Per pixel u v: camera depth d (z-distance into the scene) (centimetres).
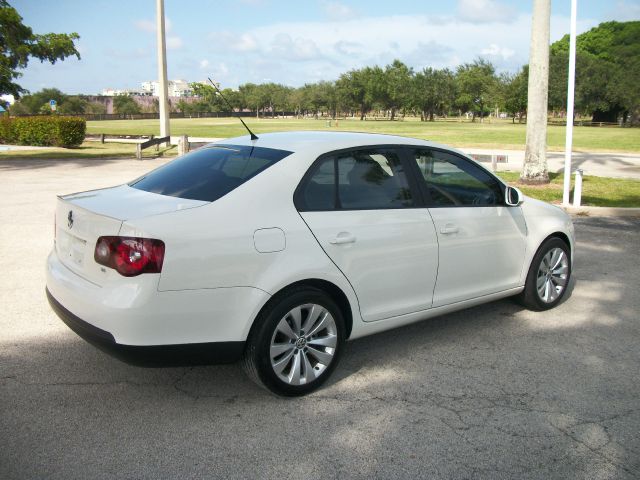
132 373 421
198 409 373
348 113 14100
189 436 341
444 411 378
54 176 1556
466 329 527
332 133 461
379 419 366
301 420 362
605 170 1891
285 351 379
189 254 335
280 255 365
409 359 459
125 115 11275
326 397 393
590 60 8519
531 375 434
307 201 388
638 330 529
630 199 1248
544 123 1443
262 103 13975
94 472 305
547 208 570
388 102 11462
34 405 372
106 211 351
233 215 356
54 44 2636
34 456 317
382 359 458
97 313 332
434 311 466
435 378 426
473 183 498
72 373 418
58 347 462
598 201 1217
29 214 999
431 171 467
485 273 501
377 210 419
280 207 374
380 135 458
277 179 381
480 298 504
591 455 333
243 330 355
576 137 4338
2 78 2589
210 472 308
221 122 8631
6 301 566
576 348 486
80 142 2722
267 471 310
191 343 343
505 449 336
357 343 491
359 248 403
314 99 12425
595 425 365
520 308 588
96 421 355
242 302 353
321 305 388
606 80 8306
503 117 14325
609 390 412
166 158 2200
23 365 429
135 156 2269
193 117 12800
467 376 430
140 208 354
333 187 404
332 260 389
